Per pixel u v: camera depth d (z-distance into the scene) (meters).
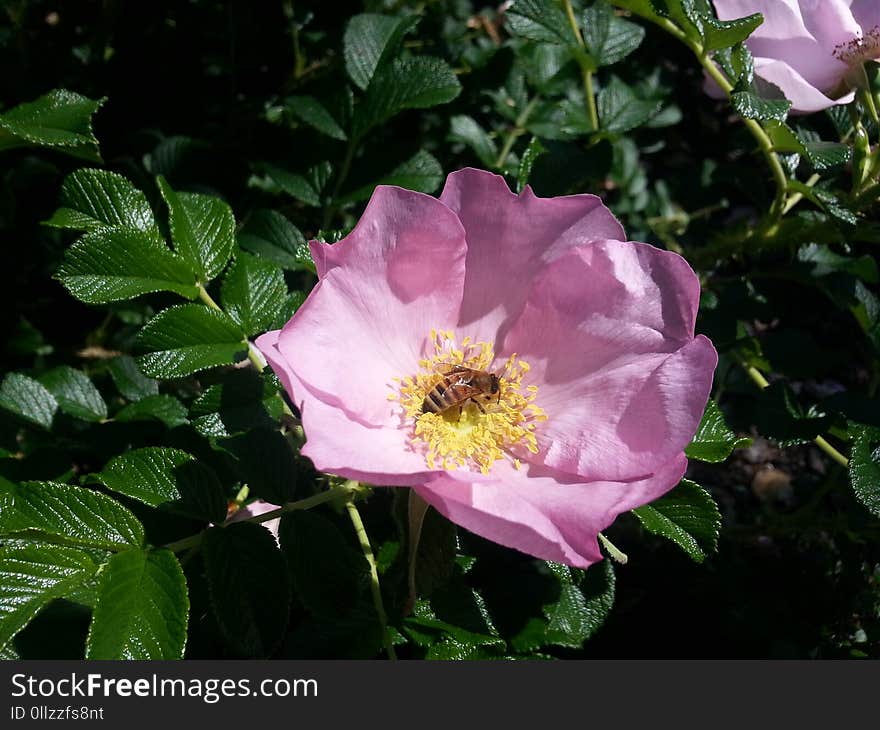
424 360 0.23
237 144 0.34
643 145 0.37
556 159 0.27
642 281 0.21
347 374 0.21
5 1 0.34
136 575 0.20
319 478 0.27
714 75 0.25
